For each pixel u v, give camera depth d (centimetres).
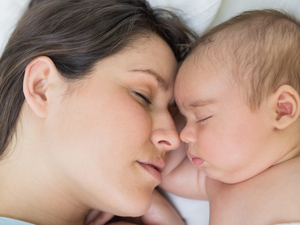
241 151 82
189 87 89
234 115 82
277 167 83
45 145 80
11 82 86
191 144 91
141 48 85
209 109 86
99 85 78
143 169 82
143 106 85
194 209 114
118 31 84
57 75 80
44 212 85
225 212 87
